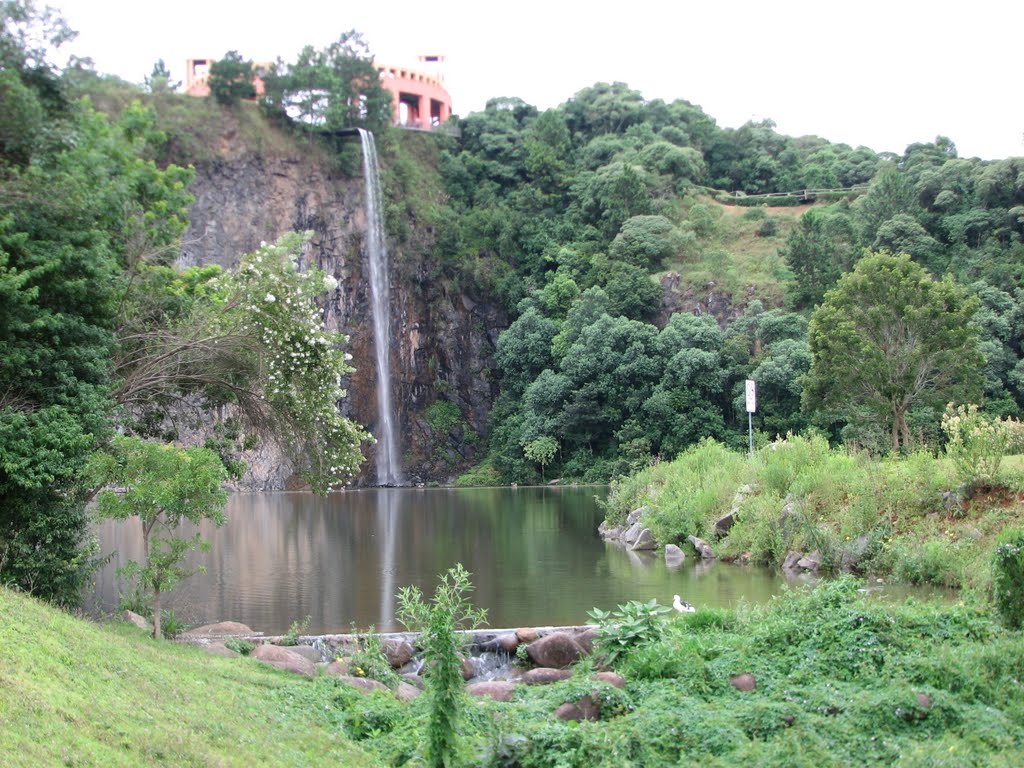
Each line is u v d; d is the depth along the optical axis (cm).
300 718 764
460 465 5938
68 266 1130
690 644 930
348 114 6119
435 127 7306
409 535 2545
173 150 5356
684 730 711
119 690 660
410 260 6134
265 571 1841
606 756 665
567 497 4125
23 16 1227
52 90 1282
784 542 1788
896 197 6116
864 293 3042
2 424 1016
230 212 5519
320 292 1466
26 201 1135
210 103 5616
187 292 1545
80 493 1123
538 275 6444
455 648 708
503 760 673
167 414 1520
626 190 6556
